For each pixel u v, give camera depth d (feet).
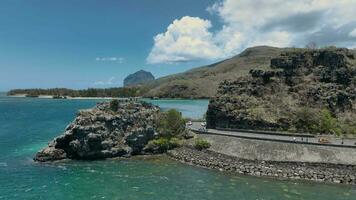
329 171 249.55
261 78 398.62
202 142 314.76
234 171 264.31
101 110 325.83
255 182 238.48
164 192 216.54
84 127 298.76
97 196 208.85
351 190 223.30
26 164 281.54
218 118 382.01
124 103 339.77
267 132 335.06
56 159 296.92
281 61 408.05
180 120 349.41
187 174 256.93
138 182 236.63
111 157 306.35
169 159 303.07
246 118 358.64
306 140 297.74
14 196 208.03
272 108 363.76
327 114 343.46
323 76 384.47
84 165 281.13
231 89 402.31
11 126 506.48
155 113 351.87
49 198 205.16
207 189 222.69
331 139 305.12
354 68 378.94
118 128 317.83
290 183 236.84
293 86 384.68
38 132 444.96
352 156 261.44
